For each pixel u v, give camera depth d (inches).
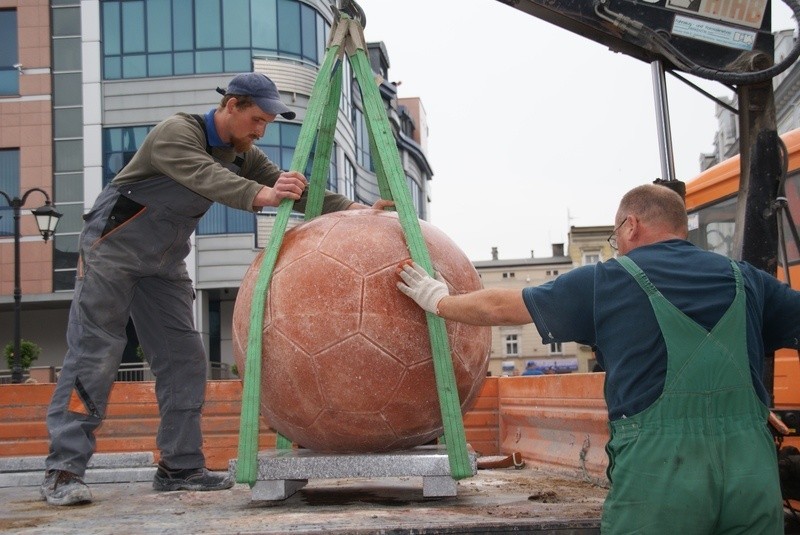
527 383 207.5
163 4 887.1
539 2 143.3
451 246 123.9
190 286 162.6
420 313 111.7
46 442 221.8
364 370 109.0
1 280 853.8
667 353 83.8
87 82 877.2
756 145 140.6
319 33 951.0
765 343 96.5
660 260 90.1
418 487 147.8
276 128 890.7
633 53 150.7
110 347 142.9
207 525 100.2
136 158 145.6
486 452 233.1
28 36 878.4
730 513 81.5
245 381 113.2
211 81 881.5
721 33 142.2
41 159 866.8
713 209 249.1
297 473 114.5
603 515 85.4
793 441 171.6
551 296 91.5
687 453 81.1
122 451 220.4
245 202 127.5
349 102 1092.5
